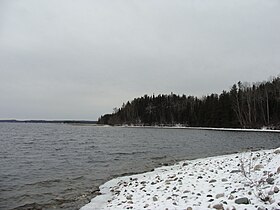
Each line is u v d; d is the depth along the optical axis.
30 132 84.25
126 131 90.38
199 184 9.94
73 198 11.93
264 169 9.44
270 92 79.88
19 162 23.23
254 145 36.22
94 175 17.50
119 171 18.92
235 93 85.94
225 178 9.81
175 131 83.50
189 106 113.88
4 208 10.72
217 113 88.69
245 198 6.96
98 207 9.95
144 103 141.75
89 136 63.47
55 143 43.69
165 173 15.23
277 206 6.19
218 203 7.07
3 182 15.44
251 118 80.06
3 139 52.47
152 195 9.95
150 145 39.84
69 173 18.25
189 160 22.95
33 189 13.76
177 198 8.62
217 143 41.06
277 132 63.91
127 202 9.53
